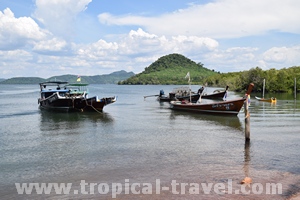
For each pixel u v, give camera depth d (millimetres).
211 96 69062
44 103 46719
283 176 13758
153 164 16078
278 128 27828
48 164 16531
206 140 22547
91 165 16172
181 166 15586
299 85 108188
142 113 41750
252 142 21594
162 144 21203
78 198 11656
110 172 14828
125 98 79688
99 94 103812
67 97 42312
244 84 115312
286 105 53188
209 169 14969
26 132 26828
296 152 18516
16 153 19094
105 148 20156
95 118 36531
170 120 34250
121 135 24969
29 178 14211
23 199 11789
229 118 35625
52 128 29031
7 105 56406
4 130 27938
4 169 15680
